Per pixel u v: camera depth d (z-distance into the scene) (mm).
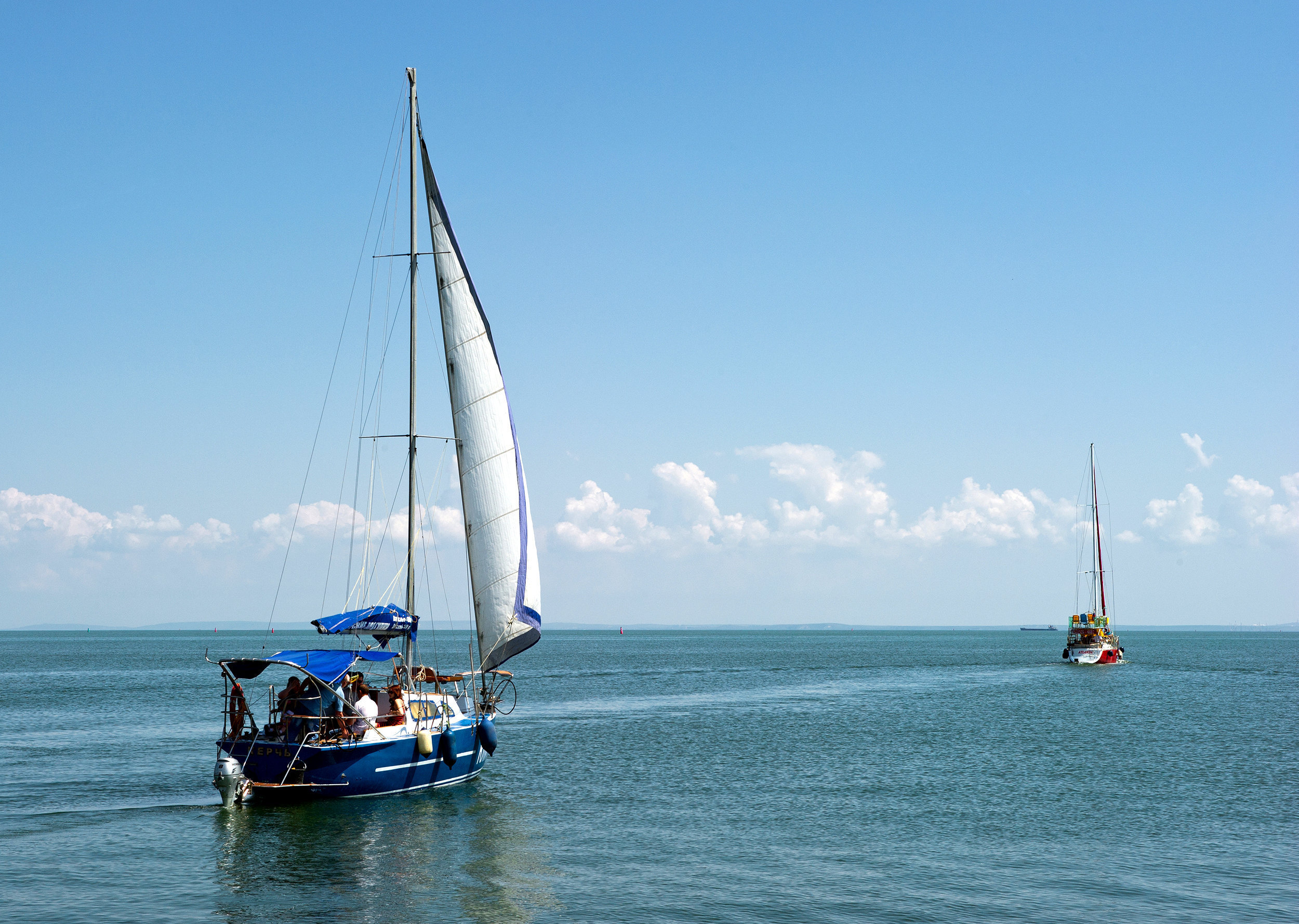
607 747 49719
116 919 22469
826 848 28953
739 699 79438
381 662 32594
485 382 36062
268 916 22703
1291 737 54344
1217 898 24250
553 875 25969
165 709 68562
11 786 37688
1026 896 24328
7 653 190750
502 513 36469
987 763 44750
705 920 22562
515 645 37125
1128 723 61750
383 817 31891
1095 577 139250
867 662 153750
